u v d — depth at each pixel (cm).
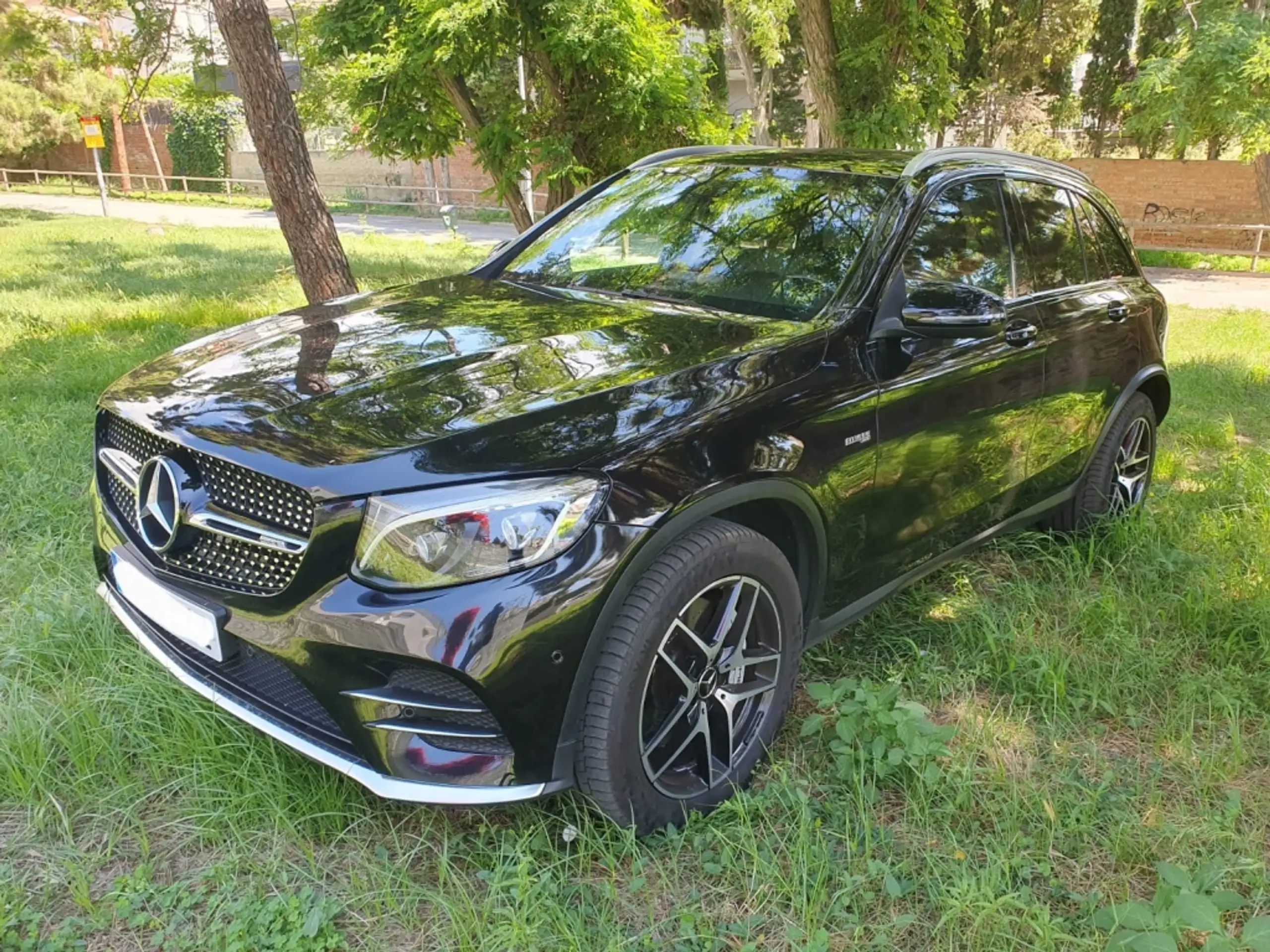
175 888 230
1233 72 1475
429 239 2144
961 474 341
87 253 1583
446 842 240
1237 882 250
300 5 1105
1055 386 382
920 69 1045
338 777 262
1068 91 2653
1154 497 513
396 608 213
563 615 217
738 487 250
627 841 239
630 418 241
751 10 1767
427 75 952
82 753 266
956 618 372
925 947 227
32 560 372
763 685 272
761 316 311
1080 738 310
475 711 218
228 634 234
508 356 277
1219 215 2111
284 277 1246
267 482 229
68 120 3531
